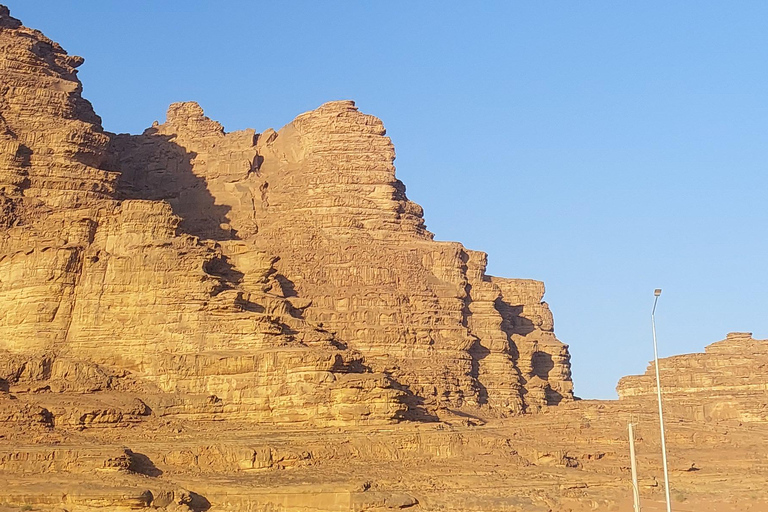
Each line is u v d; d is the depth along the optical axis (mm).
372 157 177750
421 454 134750
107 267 144750
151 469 123625
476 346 172375
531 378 177375
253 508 118625
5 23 169375
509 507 122438
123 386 138750
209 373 139125
